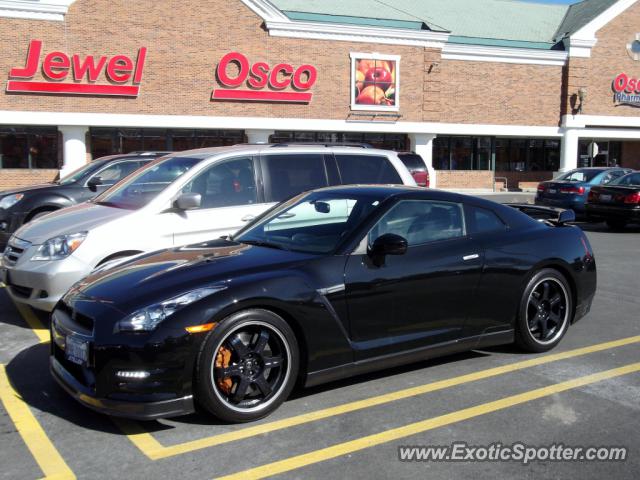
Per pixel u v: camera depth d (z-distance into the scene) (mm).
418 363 5129
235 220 6598
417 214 4848
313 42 27031
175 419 4031
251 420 3961
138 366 3662
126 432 3854
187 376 3729
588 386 4602
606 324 6359
